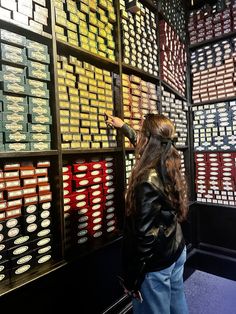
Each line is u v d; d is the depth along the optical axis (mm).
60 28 1718
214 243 3049
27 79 1517
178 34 3020
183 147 3072
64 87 1732
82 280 1756
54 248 1649
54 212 1661
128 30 2260
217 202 3004
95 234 1957
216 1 3115
